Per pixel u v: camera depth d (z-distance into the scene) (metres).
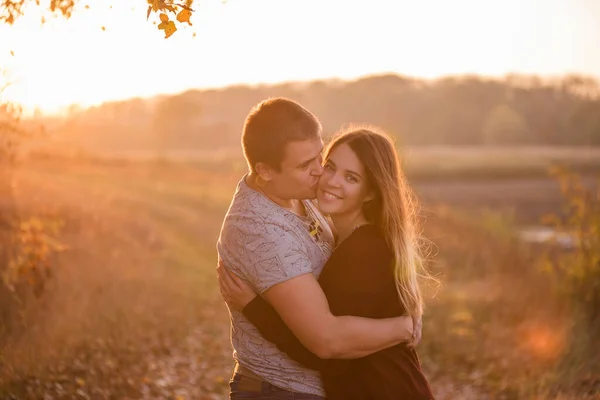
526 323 9.64
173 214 19.75
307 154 3.00
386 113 126.12
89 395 5.74
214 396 6.59
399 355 3.18
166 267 12.24
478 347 8.82
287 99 3.08
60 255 8.21
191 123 95.31
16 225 5.89
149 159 41.91
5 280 5.80
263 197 3.08
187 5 3.60
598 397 6.23
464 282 13.85
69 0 4.07
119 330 7.51
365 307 3.01
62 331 6.68
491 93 149.00
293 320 2.96
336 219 3.29
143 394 6.14
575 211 9.71
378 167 3.14
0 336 5.72
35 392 5.40
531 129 140.88
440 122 135.25
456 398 7.27
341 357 2.97
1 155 5.48
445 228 18.70
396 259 3.11
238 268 3.08
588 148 130.00
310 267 3.02
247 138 3.04
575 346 8.14
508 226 18.81
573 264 9.50
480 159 69.19
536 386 7.10
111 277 9.06
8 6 4.12
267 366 3.14
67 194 12.39
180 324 8.72
